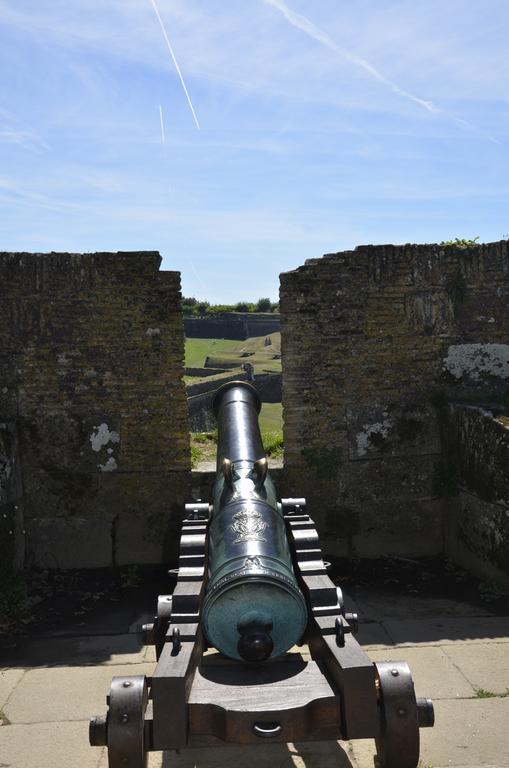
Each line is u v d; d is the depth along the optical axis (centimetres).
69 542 771
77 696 501
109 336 762
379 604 677
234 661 401
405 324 782
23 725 461
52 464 764
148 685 362
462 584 725
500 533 689
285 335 770
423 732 442
